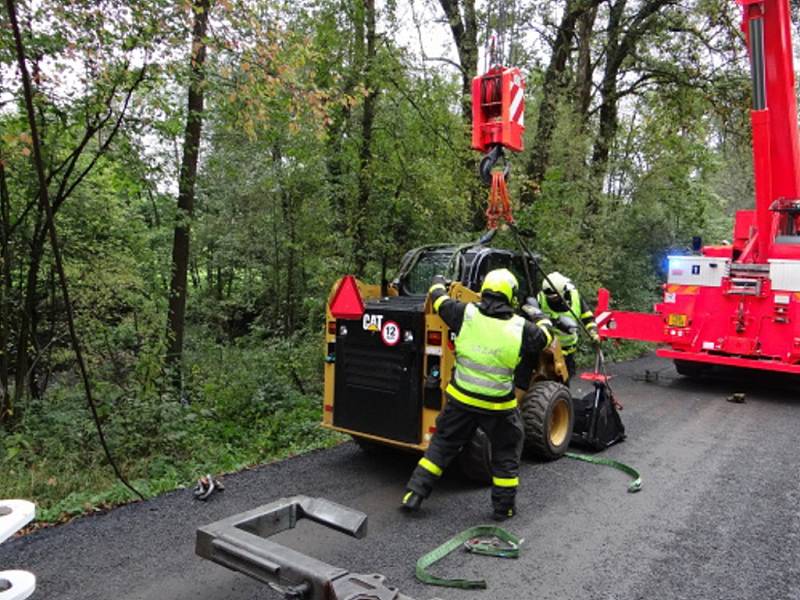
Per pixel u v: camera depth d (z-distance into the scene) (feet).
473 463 17.19
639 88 54.85
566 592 11.82
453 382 15.48
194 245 46.29
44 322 26.89
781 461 20.08
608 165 49.37
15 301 23.77
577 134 42.50
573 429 21.50
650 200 53.01
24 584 6.23
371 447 20.49
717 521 15.24
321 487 17.16
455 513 15.62
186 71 20.75
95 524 14.25
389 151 31.12
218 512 15.12
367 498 16.47
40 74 19.35
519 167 36.94
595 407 21.12
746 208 76.43
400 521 15.03
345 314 18.01
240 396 25.04
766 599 11.66
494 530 14.19
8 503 6.77
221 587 11.62
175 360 26.58
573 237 38.34
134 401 21.76
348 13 29.22
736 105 49.03
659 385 32.94
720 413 26.71
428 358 16.76
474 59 37.45
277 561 8.60
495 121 17.79
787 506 16.22
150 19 19.01
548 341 15.16
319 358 29.40
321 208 33.19
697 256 31.24
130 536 13.66
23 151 19.62
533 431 19.13
